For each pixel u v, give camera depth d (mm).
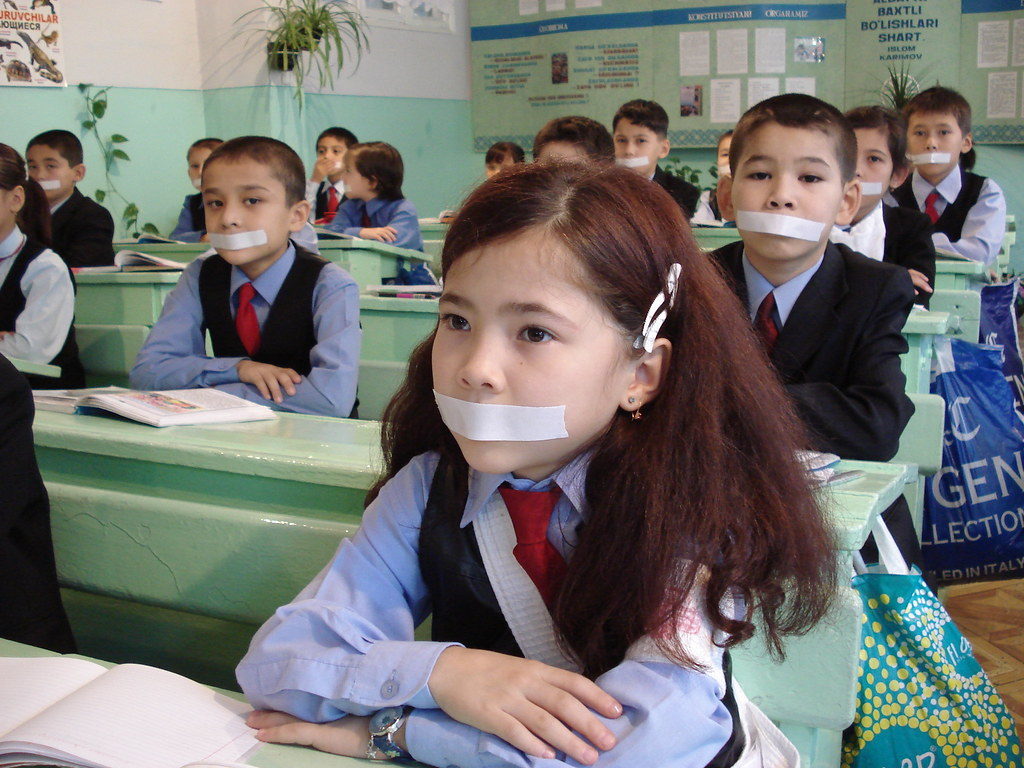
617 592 731
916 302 2736
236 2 5711
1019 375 2770
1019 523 1990
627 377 742
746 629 729
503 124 6957
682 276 764
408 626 836
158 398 1463
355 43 6176
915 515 1797
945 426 2000
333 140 5523
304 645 756
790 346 1636
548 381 695
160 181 5805
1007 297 2879
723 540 738
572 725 649
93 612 1551
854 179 1726
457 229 729
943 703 971
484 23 6852
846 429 1496
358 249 3512
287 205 2104
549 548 794
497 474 781
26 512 1209
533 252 690
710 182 6766
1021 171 6527
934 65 6473
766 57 6574
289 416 1438
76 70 5336
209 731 715
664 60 6680
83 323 3025
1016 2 6285
